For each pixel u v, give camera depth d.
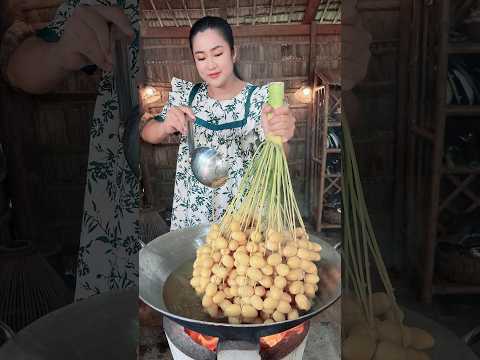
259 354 0.67
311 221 1.04
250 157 0.82
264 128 0.73
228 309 0.67
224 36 0.78
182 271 0.78
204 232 0.83
